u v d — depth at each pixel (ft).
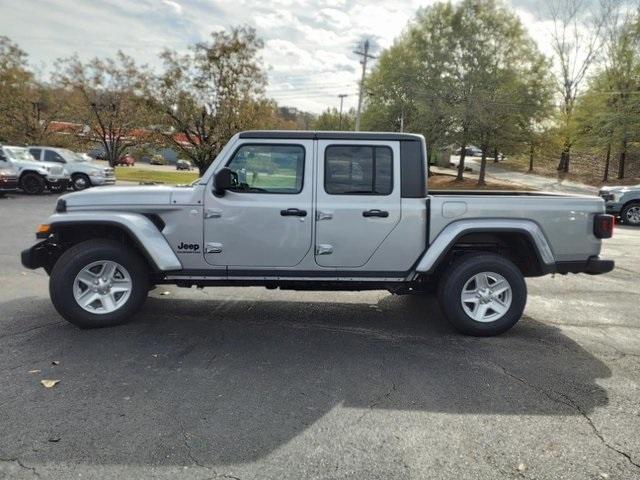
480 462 9.42
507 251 17.53
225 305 19.43
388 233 16.12
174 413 10.93
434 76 116.37
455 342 15.97
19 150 66.64
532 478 8.98
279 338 15.96
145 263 16.52
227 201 15.89
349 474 8.98
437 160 170.09
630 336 16.89
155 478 8.71
